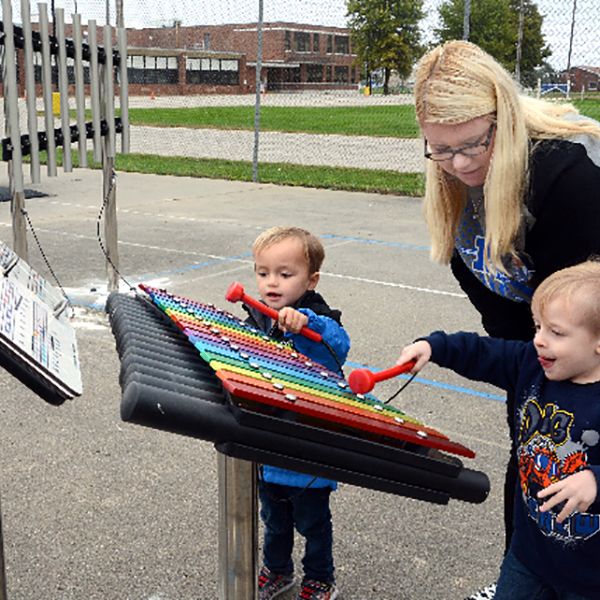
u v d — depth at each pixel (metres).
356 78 73.50
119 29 6.05
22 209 5.60
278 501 2.58
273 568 2.68
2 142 5.48
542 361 1.85
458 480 1.61
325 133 25.25
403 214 10.65
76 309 6.03
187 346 1.84
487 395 4.50
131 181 13.84
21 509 3.27
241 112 38.38
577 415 1.83
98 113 5.92
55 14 5.55
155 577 2.86
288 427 1.44
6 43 5.24
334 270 7.39
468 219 2.16
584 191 1.85
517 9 17.52
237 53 64.38
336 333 2.53
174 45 60.38
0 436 3.91
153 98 51.78
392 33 57.78
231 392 1.39
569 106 2.02
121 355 1.67
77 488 3.44
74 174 14.55
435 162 2.07
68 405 4.27
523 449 1.95
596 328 1.76
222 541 1.91
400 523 3.22
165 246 8.37
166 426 1.36
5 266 2.11
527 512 1.97
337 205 11.43
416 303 6.32
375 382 1.79
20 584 2.80
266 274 2.65
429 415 4.23
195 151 19.81
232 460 1.83
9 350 1.60
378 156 18.80
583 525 1.82
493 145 1.90
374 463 1.53
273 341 2.08
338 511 3.29
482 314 2.32
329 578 2.65
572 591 1.90
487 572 2.91
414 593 2.78
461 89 1.84
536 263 2.01
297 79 70.19
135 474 3.57
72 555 2.98
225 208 11.02
